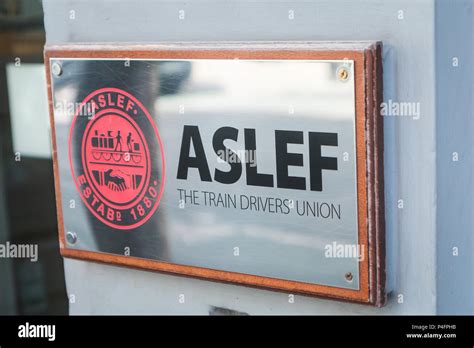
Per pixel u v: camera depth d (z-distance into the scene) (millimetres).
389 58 1381
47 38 1821
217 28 1573
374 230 1383
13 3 2879
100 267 1822
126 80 1632
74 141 1730
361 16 1408
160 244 1640
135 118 1633
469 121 1428
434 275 1392
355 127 1373
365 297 1400
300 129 1432
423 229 1393
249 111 1487
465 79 1412
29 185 3131
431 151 1368
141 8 1664
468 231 1455
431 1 1338
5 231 3201
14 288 3252
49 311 3203
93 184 1718
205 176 1558
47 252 3205
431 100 1358
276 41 1480
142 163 1637
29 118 2998
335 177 1405
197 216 1581
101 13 1722
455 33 1385
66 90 1722
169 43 1586
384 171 1395
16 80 2967
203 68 1532
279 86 1446
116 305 1809
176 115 1578
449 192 1403
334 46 1386
